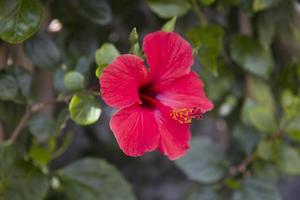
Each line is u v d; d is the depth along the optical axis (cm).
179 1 81
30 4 70
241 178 92
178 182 131
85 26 91
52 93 91
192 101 71
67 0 84
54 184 87
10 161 78
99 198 85
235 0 85
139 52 69
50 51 81
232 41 89
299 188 151
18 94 78
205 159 91
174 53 68
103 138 114
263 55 90
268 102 94
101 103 82
